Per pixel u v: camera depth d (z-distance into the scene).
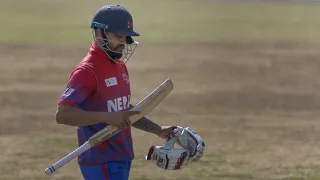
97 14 16.95
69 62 82.00
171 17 155.88
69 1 181.12
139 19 147.12
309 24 149.62
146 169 33.22
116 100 17.23
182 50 97.06
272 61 87.56
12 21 134.88
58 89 61.91
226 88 64.50
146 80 69.50
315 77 73.88
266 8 199.88
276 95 61.06
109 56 17.05
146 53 92.00
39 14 150.12
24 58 84.44
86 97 16.70
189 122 47.62
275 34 126.06
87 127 17.42
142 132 42.59
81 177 31.72
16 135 41.94
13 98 56.34
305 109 54.25
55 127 44.53
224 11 183.38
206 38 115.31
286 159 36.44
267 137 42.59
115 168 17.62
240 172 33.22
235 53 95.62
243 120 48.69
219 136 42.66
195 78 71.19
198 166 34.16
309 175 32.94
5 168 33.34
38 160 35.19
